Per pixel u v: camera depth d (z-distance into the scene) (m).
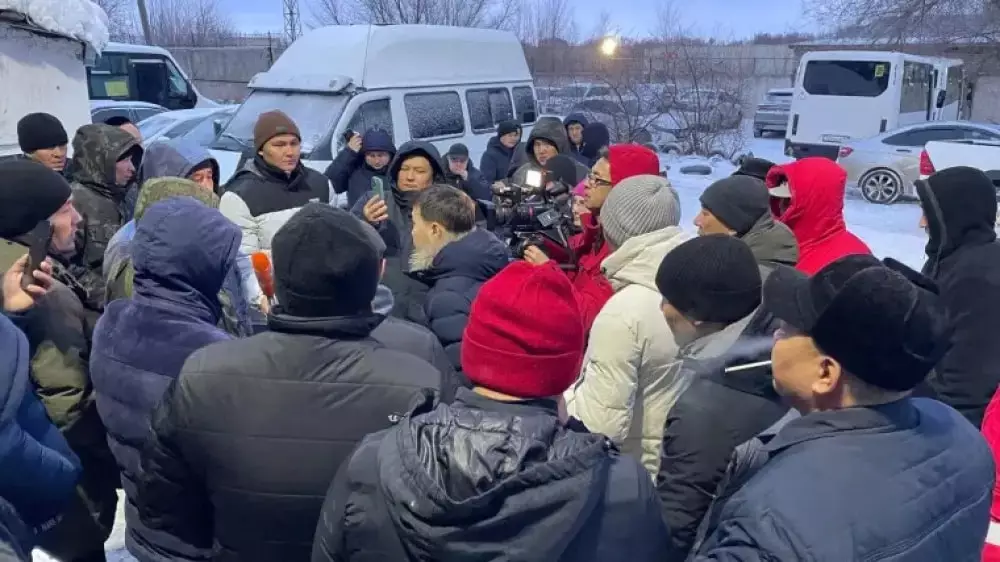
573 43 31.45
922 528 1.24
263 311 2.94
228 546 1.75
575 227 3.39
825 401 1.37
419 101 9.07
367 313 1.80
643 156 3.25
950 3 15.07
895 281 1.29
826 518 1.20
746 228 2.76
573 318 1.47
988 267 2.51
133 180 4.02
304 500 1.67
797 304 1.39
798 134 16.53
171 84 14.89
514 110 10.95
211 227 2.15
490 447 1.26
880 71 15.62
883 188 12.81
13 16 5.96
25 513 1.84
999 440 1.91
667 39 20.94
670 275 2.02
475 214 3.32
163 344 2.05
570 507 1.24
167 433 1.72
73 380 2.40
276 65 9.07
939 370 2.57
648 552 1.39
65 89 6.57
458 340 2.99
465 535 1.21
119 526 3.45
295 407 1.67
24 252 2.47
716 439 1.85
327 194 4.36
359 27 8.78
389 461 1.30
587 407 2.28
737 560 1.22
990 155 11.09
